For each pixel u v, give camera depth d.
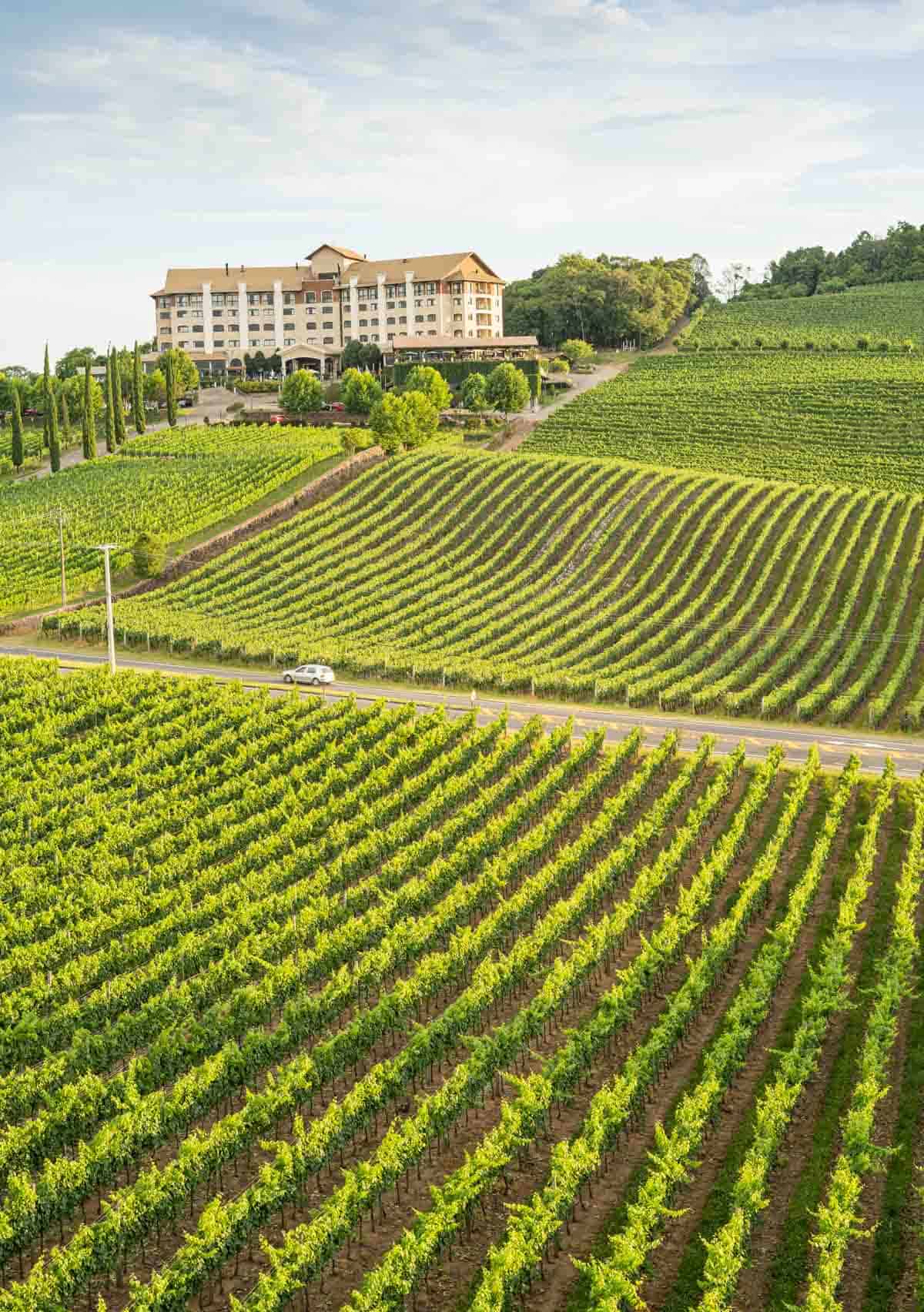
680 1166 35.22
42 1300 31.12
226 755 74.12
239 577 125.44
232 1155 37.16
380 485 150.50
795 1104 40.72
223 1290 33.53
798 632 111.12
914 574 122.75
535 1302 32.69
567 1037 45.69
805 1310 30.44
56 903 54.72
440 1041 43.22
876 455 172.50
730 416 194.75
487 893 55.56
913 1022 46.09
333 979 47.31
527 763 72.25
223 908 53.81
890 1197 36.03
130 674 88.19
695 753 79.25
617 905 53.31
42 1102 40.66
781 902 57.53
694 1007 46.16
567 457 162.00
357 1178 35.12
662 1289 32.97
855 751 82.00
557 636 110.06
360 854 59.41
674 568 125.56
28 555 133.88
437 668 98.25
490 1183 35.78
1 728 77.25
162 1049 42.16
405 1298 32.38
